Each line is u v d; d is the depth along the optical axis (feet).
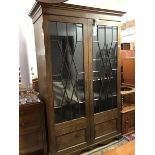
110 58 7.79
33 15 6.75
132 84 9.41
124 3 8.98
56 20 6.09
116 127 8.40
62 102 6.73
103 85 7.76
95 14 6.91
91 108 7.41
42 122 6.76
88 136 7.48
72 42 6.63
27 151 6.65
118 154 4.00
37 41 6.91
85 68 7.00
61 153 6.87
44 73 6.44
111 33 7.61
